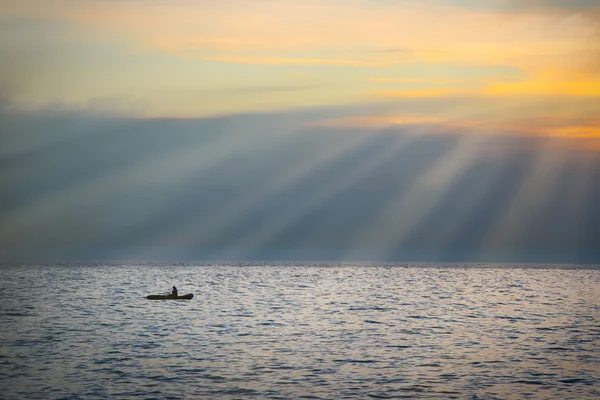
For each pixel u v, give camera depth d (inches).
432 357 2062.0
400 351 2175.2
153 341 2381.9
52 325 2861.7
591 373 1824.6
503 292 5438.0
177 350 2172.7
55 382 1684.3
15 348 2210.9
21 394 1561.3
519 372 1833.2
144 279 7534.5
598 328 2844.5
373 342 2379.4
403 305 4018.2
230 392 1587.1
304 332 2650.1
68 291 5221.5
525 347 2278.5
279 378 1740.9
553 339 2485.2
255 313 3422.7
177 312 3459.6
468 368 1887.3
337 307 3838.6
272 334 2583.7
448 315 3395.7
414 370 1854.1
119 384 1663.4
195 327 2797.7
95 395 1552.7
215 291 5334.6
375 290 5610.2
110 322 2979.8
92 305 3882.9
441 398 1544.0
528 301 4426.7
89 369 1847.9
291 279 7819.9
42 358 2017.7
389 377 1759.4
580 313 3548.2
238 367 1882.4
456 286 6402.6
